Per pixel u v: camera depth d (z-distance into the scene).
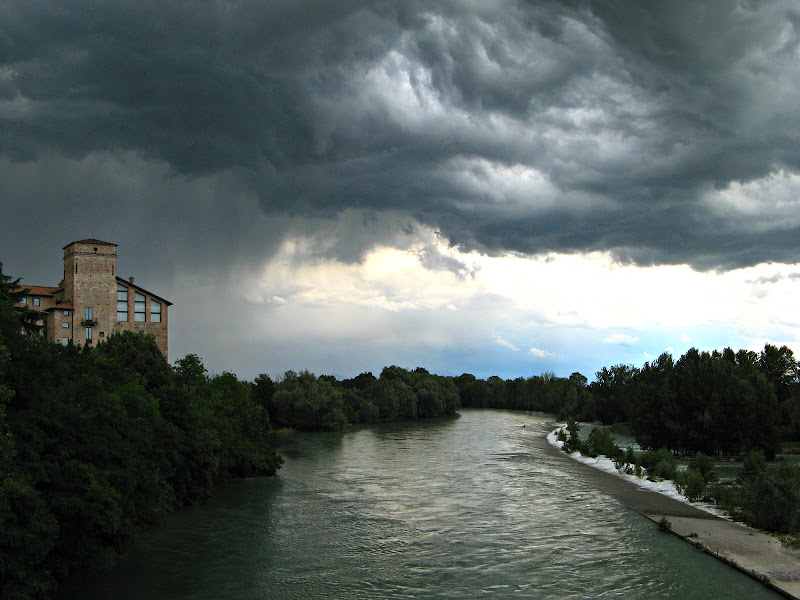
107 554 44.81
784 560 50.91
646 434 127.00
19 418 39.94
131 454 52.69
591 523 65.00
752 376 129.62
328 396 188.12
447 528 63.56
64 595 45.16
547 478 93.44
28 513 35.19
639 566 50.97
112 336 94.56
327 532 62.28
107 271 137.25
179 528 63.91
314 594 45.62
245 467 94.25
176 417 74.62
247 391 120.88
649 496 79.19
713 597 44.12
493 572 50.03
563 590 45.91
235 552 55.56
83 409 50.41
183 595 45.34
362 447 138.12
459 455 122.31
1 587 33.69
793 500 60.00
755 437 115.81
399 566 51.72
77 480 41.81
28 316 58.25
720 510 70.12
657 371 198.25
